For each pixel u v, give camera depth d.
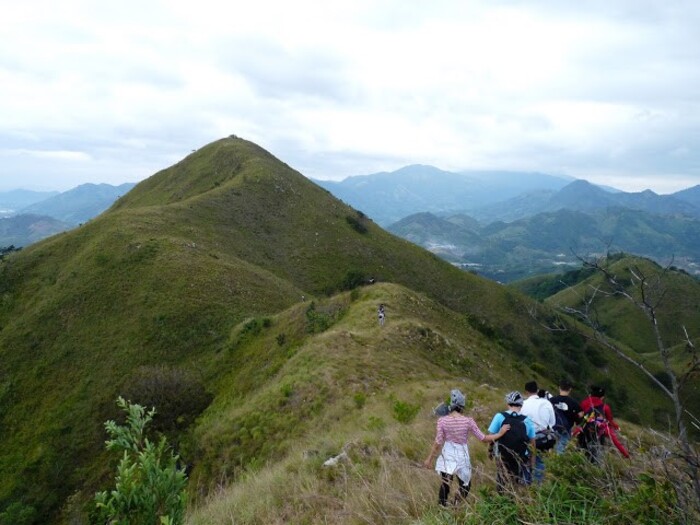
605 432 7.00
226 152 113.19
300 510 8.64
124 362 41.97
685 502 3.87
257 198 91.56
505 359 44.44
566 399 8.54
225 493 12.59
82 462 33.41
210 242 68.88
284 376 25.75
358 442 11.95
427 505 6.67
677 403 3.15
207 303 48.47
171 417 30.94
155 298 48.53
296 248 83.75
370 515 6.97
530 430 6.99
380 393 20.91
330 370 23.28
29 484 32.25
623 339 114.12
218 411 29.58
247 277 56.44
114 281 51.72
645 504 4.12
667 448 3.79
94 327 46.66
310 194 103.94
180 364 41.28
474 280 99.06
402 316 35.31
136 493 4.28
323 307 40.00
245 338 40.94
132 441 4.61
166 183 115.00
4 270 57.06
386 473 7.96
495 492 5.64
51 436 35.94
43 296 52.41
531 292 190.25
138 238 59.47
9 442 36.69
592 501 4.68
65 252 59.81
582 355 81.62
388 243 98.50
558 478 5.12
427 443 10.84
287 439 18.42
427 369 26.31
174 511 4.42
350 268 83.06
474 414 15.70
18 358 44.69
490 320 86.75
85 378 41.25
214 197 84.50
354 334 29.44
